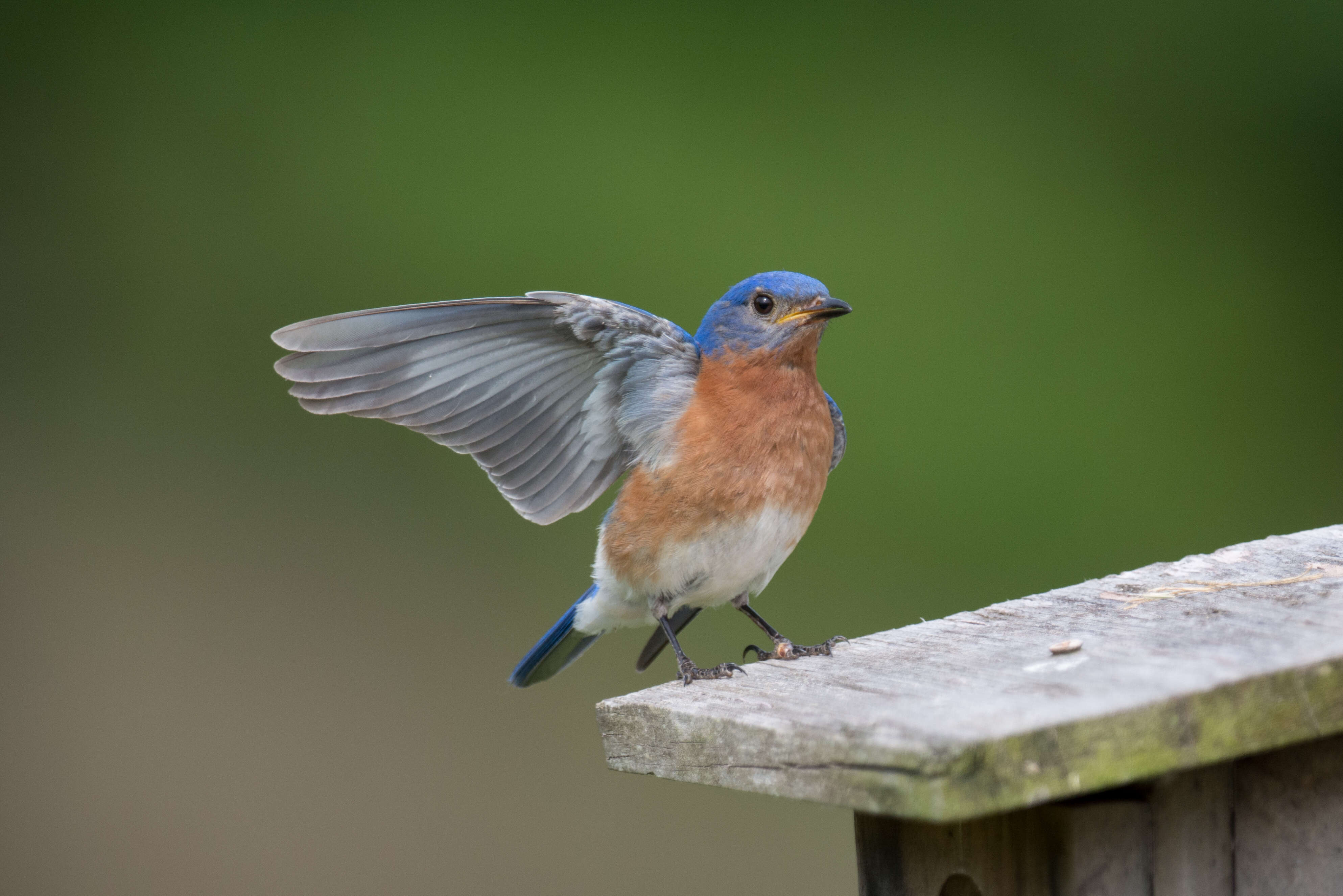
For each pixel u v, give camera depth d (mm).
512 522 15305
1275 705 4734
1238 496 14953
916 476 15023
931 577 14758
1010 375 15211
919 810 4289
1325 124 15438
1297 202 15359
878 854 5277
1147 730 4504
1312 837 5176
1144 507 14938
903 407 15164
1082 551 14906
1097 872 4797
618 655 13984
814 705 4969
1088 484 15023
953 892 5203
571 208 15758
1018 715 4480
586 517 15102
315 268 16109
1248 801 5223
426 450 15727
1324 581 6176
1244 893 5238
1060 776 4359
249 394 16141
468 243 15836
